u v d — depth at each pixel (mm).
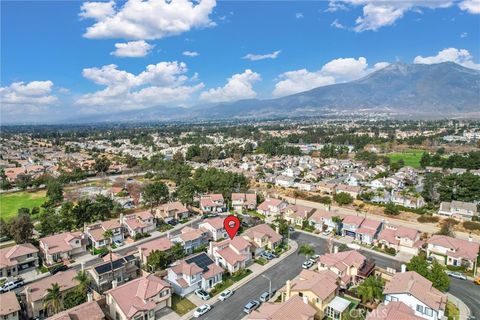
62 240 78312
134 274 67438
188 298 59031
